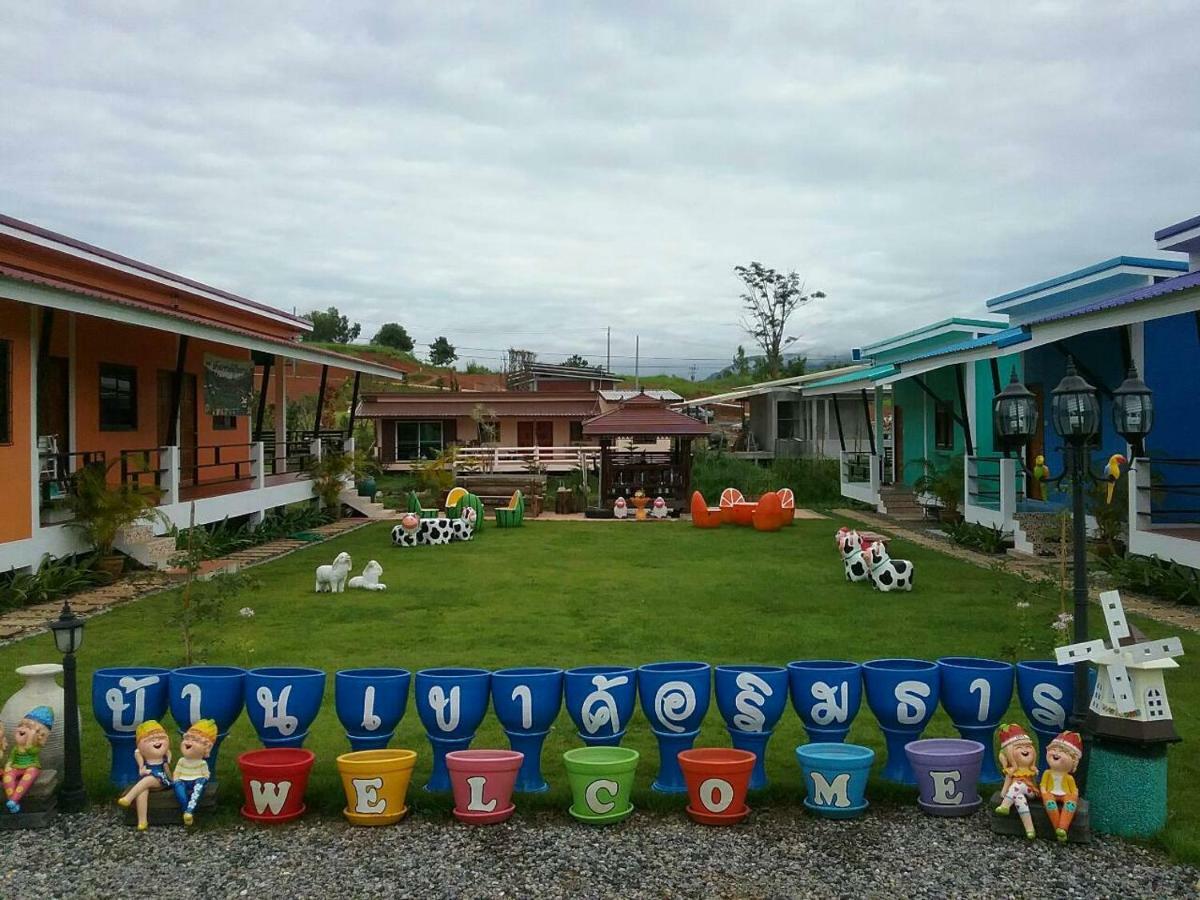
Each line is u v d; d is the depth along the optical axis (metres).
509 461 34.44
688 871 5.07
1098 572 13.41
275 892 4.89
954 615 11.54
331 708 7.81
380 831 5.59
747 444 42.19
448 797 5.89
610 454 26.67
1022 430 7.26
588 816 5.62
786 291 60.50
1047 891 4.86
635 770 6.02
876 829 5.56
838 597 12.87
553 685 6.06
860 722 7.44
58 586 12.70
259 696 6.00
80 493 13.75
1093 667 6.04
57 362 15.89
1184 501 14.76
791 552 17.91
